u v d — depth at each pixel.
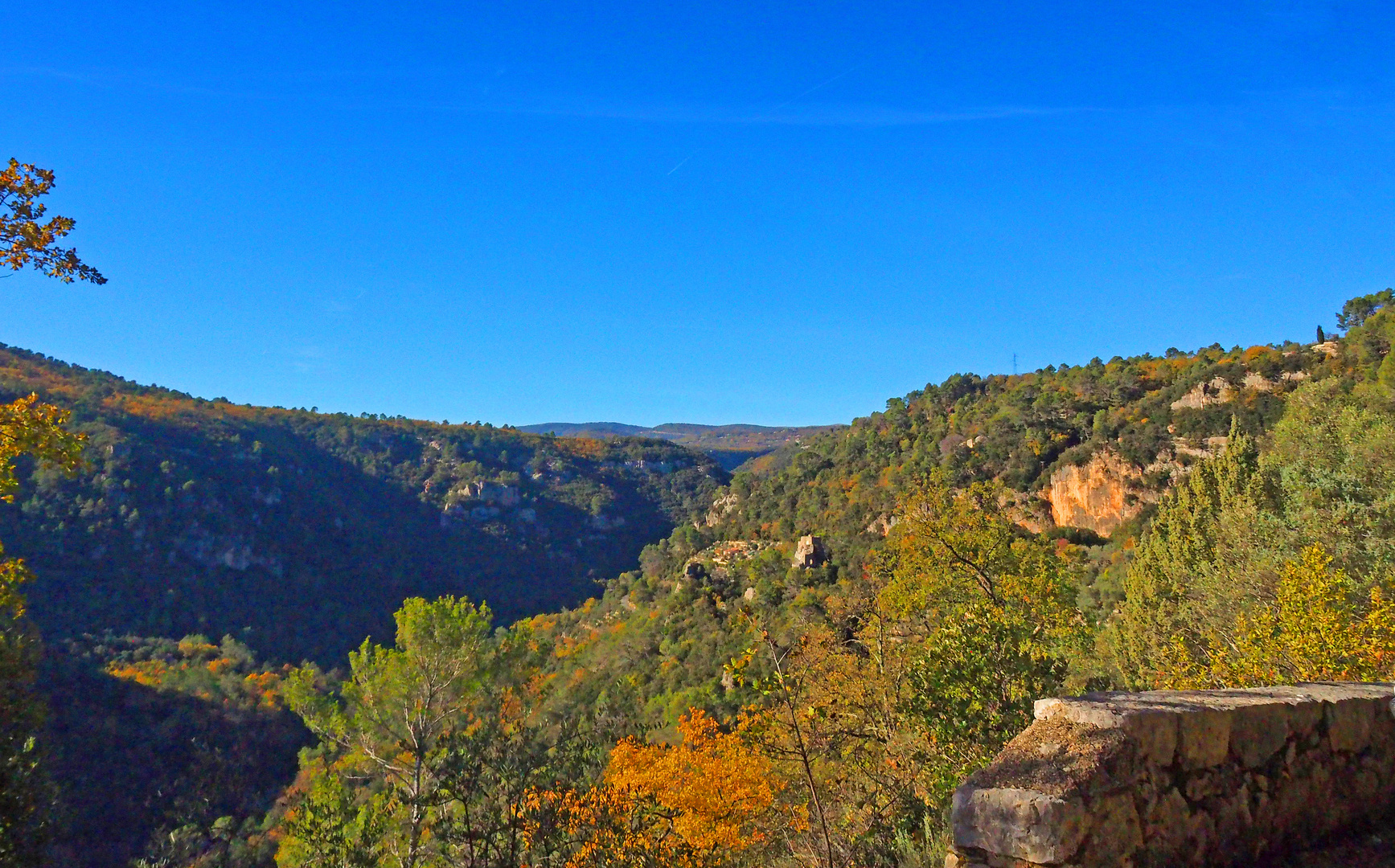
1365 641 8.27
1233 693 3.97
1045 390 77.19
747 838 9.23
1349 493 19.75
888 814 7.56
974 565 15.82
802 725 7.54
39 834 9.05
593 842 8.39
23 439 7.39
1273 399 50.81
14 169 6.66
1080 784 3.02
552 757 8.75
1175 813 3.26
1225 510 24.28
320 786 11.32
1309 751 3.88
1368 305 59.84
